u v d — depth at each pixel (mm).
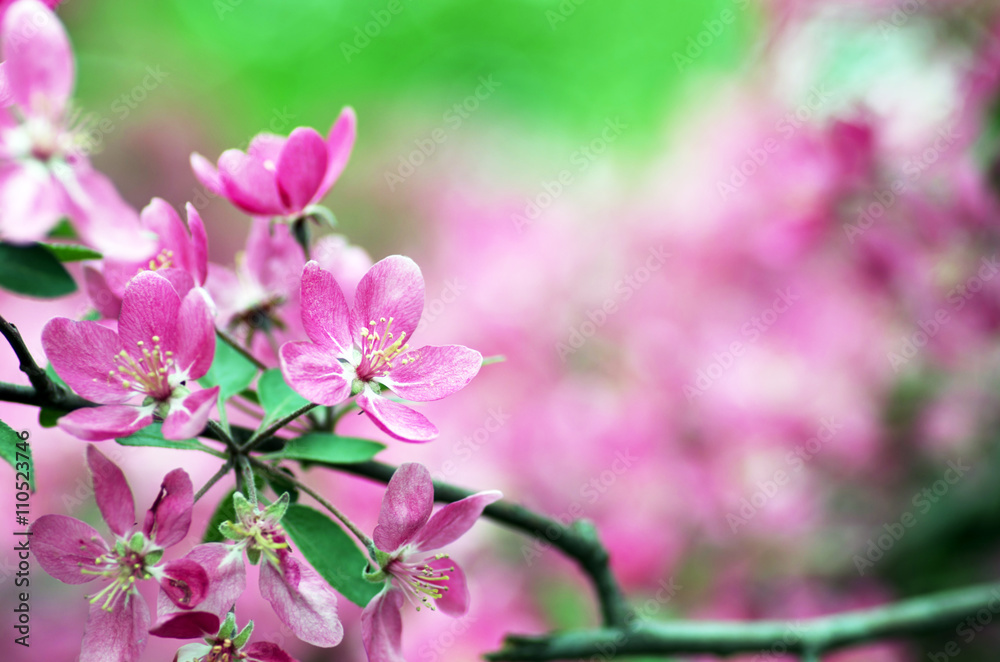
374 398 622
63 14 1687
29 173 607
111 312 642
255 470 625
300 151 648
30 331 1030
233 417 876
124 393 614
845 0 1074
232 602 606
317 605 611
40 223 606
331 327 622
